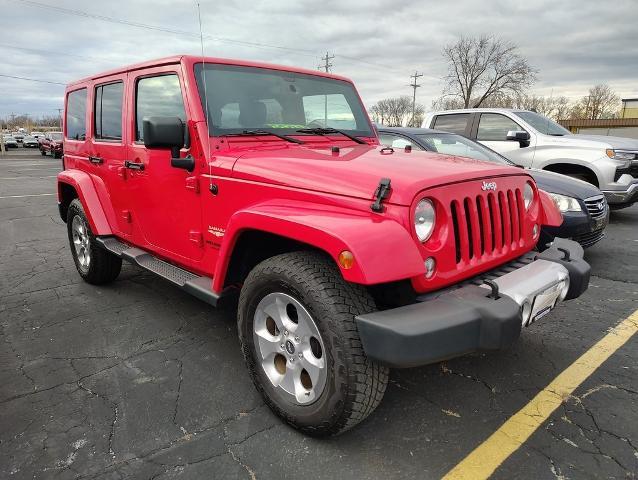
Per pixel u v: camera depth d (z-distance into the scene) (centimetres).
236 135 294
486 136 802
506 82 5003
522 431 240
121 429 242
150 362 312
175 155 293
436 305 204
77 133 459
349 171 229
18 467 216
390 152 291
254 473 212
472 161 278
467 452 225
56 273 511
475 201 236
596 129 3872
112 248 389
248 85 314
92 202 411
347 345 202
